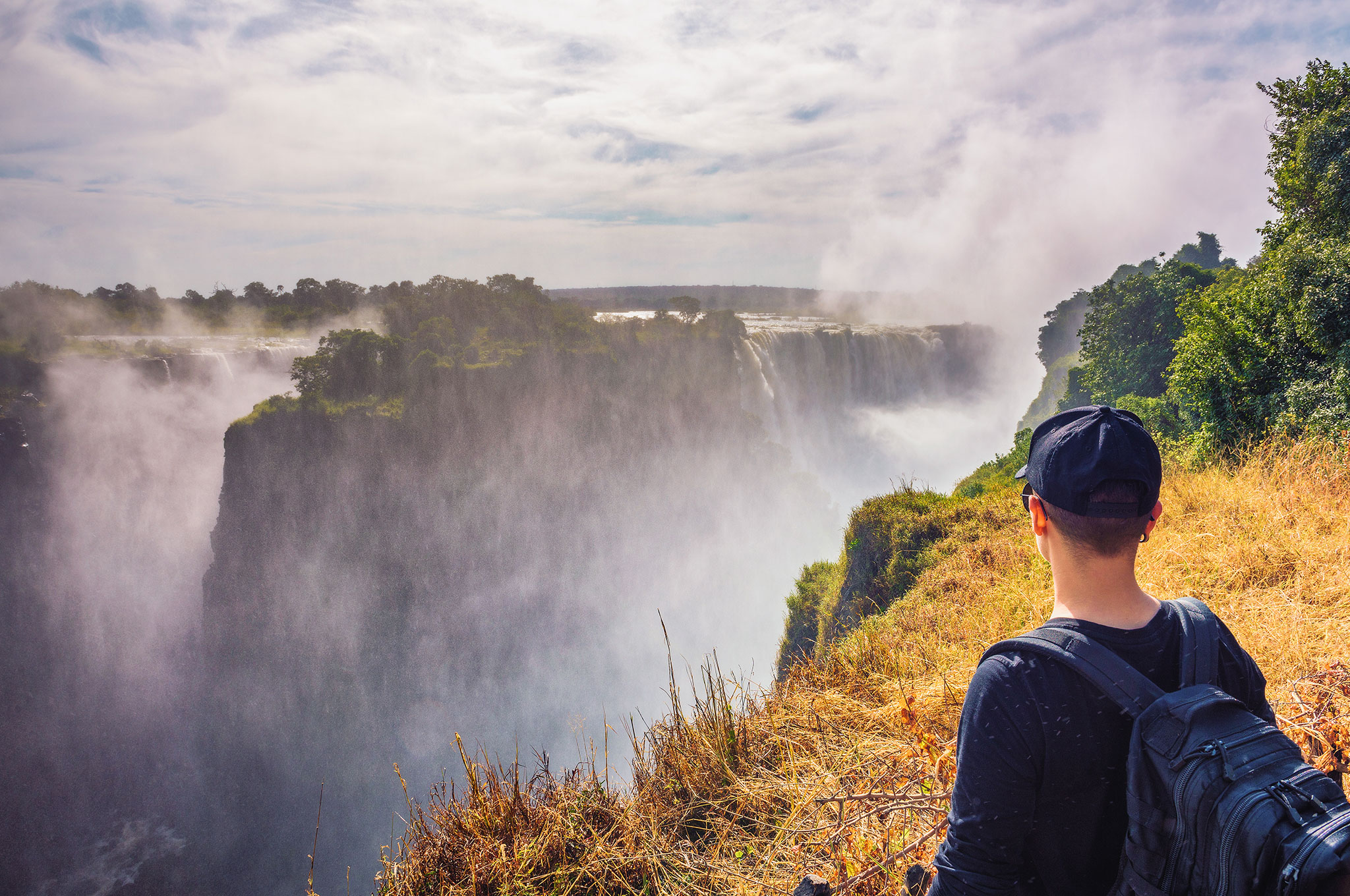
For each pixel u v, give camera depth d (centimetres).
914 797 261
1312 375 966
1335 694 260
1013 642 111
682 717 369
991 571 868
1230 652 107
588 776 337
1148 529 110
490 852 285
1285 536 463
